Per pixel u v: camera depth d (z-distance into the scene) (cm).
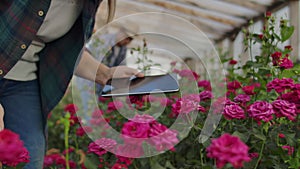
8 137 105
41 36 160
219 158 87
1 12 158
